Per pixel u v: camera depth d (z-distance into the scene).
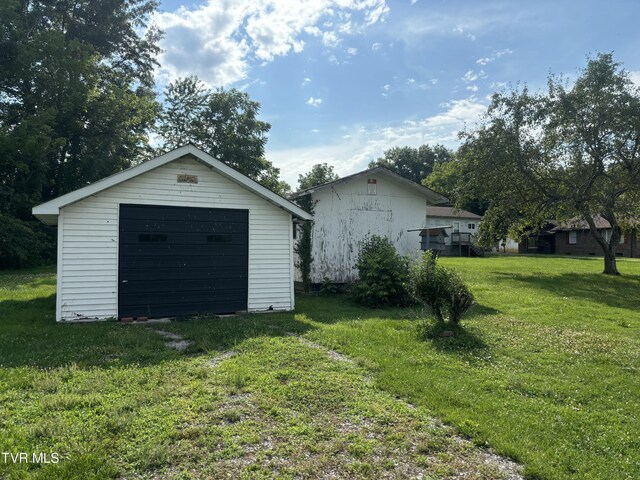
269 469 3.19
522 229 22.78
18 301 11.15
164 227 9.32
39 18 25.34
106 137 25.66
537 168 19.81
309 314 9.98
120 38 29.67
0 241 21.58
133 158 30.12
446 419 4.15
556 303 12.02
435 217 40.44
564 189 19.73
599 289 15.43
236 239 10.01
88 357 5.80
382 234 15.00
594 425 4.16
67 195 8.42
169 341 7.05
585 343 7.37
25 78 22.86
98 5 28.25
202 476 3.07
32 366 5.30
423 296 7.93
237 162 33.00
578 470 3.33
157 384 4.81
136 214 9.10
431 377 5.36
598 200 18.48
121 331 7.59
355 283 12.99
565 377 5.59
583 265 25.88
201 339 6.96
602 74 17.89
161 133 33.81
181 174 9.50
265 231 10.31
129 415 3.93
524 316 9.94
